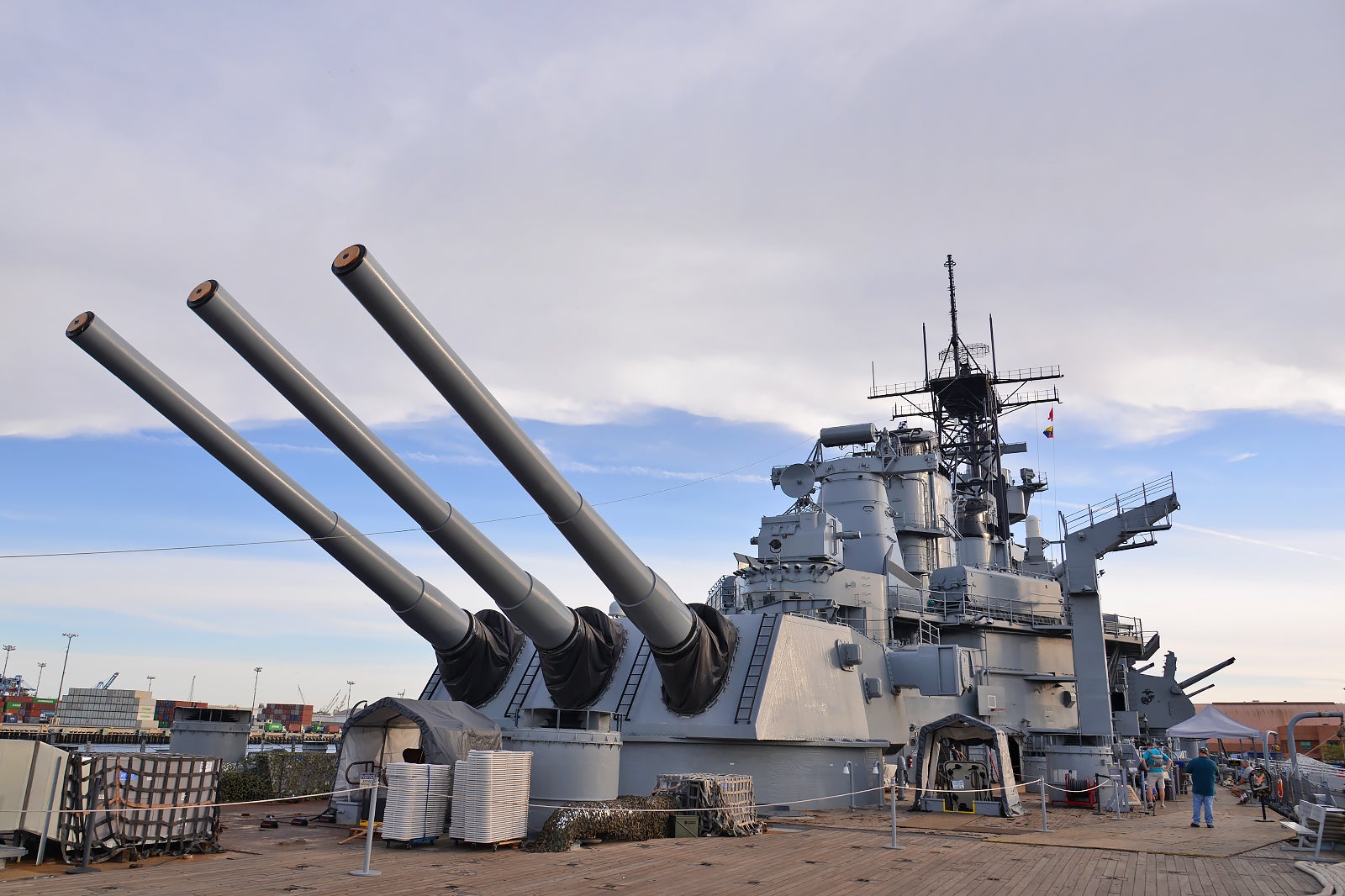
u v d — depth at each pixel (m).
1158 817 18.78
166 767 11.09
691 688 17.19
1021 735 24.78
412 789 12.41
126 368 11.25
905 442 30.62
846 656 20.16
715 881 10.18
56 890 8.68
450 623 17.33
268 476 12.84
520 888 9.52
